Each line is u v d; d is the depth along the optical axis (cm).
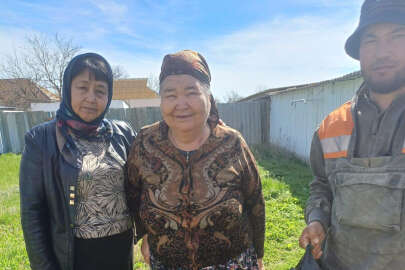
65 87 161
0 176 652
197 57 143
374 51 124
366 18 123
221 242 142
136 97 2653
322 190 159
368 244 124
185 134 142
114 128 183
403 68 120
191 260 140
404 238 116
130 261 182
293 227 367
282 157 900
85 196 155
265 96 1126
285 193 502
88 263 158
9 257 309
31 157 151
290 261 299
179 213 138
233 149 149
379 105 133
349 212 127
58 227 154
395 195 115
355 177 126
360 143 131
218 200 139
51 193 152
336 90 602
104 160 164
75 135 162
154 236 145
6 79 2203
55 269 155
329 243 146
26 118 988
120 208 167
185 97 135
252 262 161
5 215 423
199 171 142
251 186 161
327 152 144
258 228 175
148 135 157
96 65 162
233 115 1088
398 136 119
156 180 144
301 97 812
